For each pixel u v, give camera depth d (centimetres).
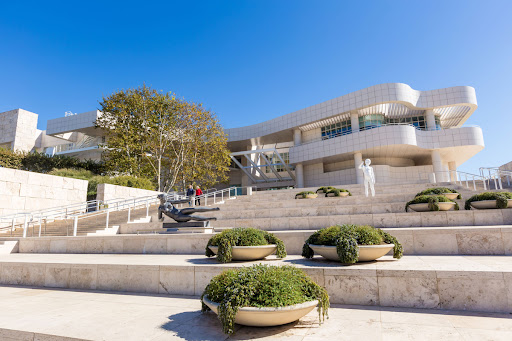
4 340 387
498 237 686
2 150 2909
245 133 4472
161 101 3003
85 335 359
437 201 994
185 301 532
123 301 540
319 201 1499
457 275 450
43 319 429
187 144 3000
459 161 3984
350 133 3544
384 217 998
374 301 478
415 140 3134
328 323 391
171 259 725
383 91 3244
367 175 1538
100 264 659
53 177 1753
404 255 710
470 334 342
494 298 433
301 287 379
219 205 1783
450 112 3628
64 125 4338
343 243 540
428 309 451
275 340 334
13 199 1541
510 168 2631
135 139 2869
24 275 734
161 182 3175
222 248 616
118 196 1978
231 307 346
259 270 394
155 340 340
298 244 791
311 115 3812
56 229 1388
